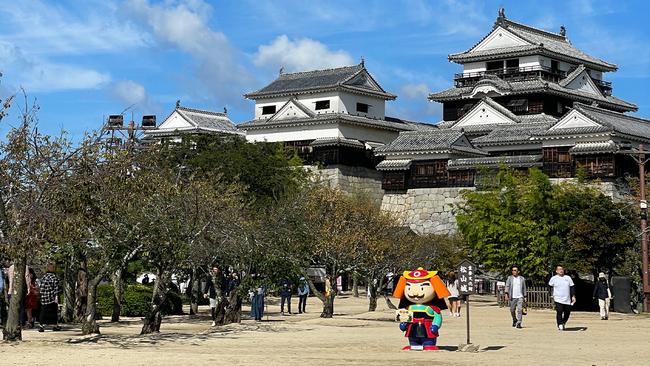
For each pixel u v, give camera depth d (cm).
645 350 2630
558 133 8162
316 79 10412
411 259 6122
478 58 10756
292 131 10025
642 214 5109
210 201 3497
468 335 2750
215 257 3566
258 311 4044
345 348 2609
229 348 2572
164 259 3095
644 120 8919
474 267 2783
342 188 9512
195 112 10712
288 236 3956
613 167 7906
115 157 2747
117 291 3728
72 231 2588
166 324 3738
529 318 4369
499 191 5681
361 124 9869
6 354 2275
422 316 2588
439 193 9012
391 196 9344
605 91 11250
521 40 10600
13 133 2573
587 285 5284
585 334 3306
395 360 2252
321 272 6397
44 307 3106
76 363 2091
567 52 10894
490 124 9888
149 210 3059
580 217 5200
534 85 10012
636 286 5394
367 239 4891
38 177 2558
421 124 10888
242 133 10644
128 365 2058
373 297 5000
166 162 4403
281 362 2152
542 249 5291
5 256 2584
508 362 2238
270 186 6356
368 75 10469
